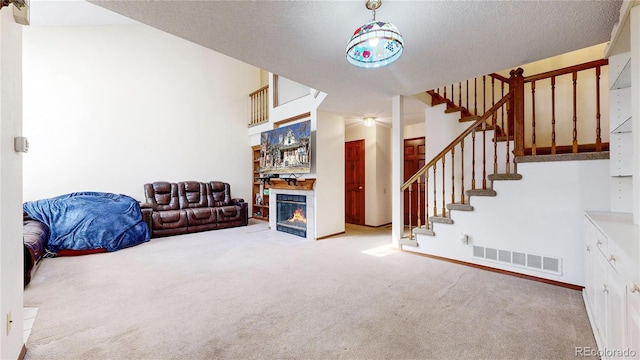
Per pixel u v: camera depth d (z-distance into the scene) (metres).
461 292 2.52
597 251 1.71
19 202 1.63
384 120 5.82
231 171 7.37
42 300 2.42
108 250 4.09
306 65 2.91
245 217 6.36
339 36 2.31
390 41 1.86
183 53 6.63
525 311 2.13
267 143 5.83
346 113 5.15
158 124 6.26
